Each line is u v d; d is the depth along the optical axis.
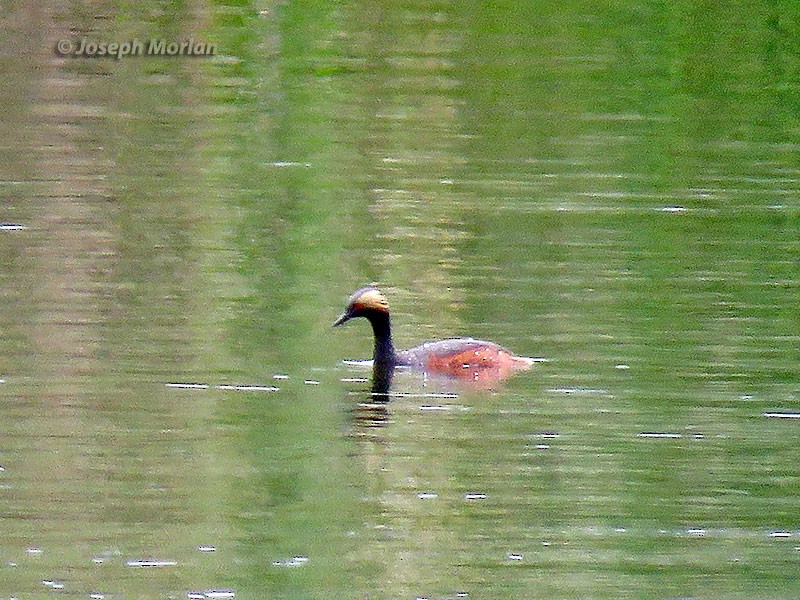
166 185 25.89
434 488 15.62
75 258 22.17
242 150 27.94
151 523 14.70
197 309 20.30
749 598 13.62
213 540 14.52
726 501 15.39
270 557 14.19
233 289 21.09
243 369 18.36
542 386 18.16
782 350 19.17
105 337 19.17
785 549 14.49
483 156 27.83
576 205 25.20
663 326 19.95
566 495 15.50
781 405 17.56
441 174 26.77
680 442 16.62
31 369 18.17
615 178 26.69
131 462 15.91
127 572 13.80
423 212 24.73
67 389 17.59
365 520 14.89
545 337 19.72
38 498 15.14
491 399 17.77
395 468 16.02
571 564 14.20
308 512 14.98
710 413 17.38
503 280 21.64
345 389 18.02
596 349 19.27
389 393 17.94
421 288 21.45
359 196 25.50
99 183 25.80
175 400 17.55
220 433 16.66
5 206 24.55
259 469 15.80
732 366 18.70
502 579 13.89
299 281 21.53
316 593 13.48
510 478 15.77
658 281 21.66
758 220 24.44
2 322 19.62
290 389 17.89
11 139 28.31
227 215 24.39
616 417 17.27
